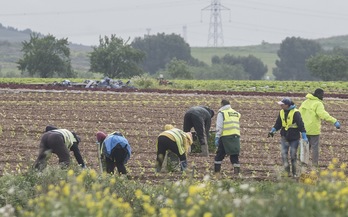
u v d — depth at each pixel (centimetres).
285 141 6625
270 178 6438
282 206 3231
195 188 3644
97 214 3172
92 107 12481
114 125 10488
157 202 4494
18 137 9350
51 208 3275
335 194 3419
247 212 3275
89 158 7856
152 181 6306
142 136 9562
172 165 6906
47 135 6022
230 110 6750
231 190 3778
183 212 3350
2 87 15338
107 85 16712
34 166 5688
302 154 6606
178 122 10962
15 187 4947
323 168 7425
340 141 9544
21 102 12950
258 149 8719
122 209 3759
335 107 13375
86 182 5044
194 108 7906
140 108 12450
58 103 12912
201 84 18900
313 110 7156
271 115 11944
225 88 17650
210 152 8356
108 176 5303
